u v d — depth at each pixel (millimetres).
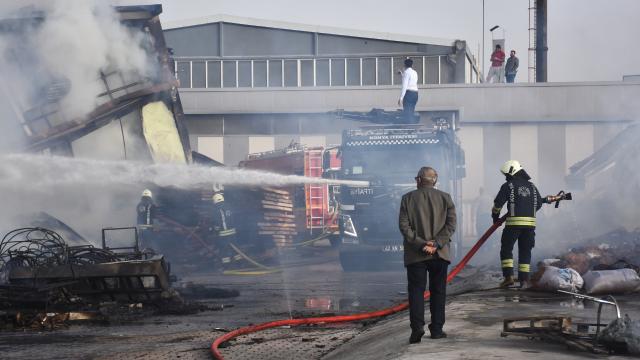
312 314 11469
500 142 37406
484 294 11406
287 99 37250
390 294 14109
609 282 10820
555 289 11039
